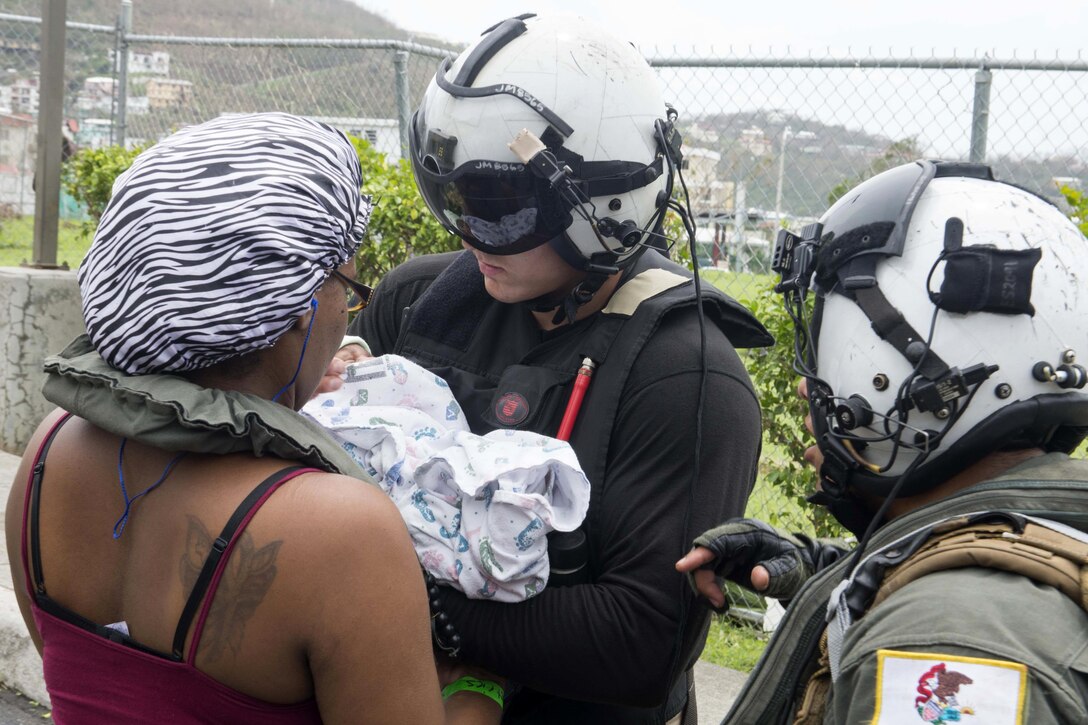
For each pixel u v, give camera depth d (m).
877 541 1.24
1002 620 1.01
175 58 7.57
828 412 1.31
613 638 1.55
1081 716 0.97
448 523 1.57
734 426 1.64
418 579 1.24
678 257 4.37
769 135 4.38
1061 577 1.04
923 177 1.28
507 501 1.51
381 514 1.21
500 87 1.59
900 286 1.24
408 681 1.22
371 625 1.18
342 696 1.19
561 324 1.77
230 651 1.17
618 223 1.65
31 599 1.32
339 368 1.82
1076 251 1.23
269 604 1.16
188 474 1.22
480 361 1.84
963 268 1.18
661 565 1.57
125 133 8.06
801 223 4.36
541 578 1.55
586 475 1.63
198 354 1.19
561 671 1.57
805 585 1.31
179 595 1.18
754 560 1.48
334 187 1.26
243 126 1.29
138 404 1.19
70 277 5.43
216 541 1.17
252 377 1.27
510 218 1.62
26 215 12.59
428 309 1.90
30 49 10.21
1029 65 3.99
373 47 5.66
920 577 1.10
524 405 1.71
